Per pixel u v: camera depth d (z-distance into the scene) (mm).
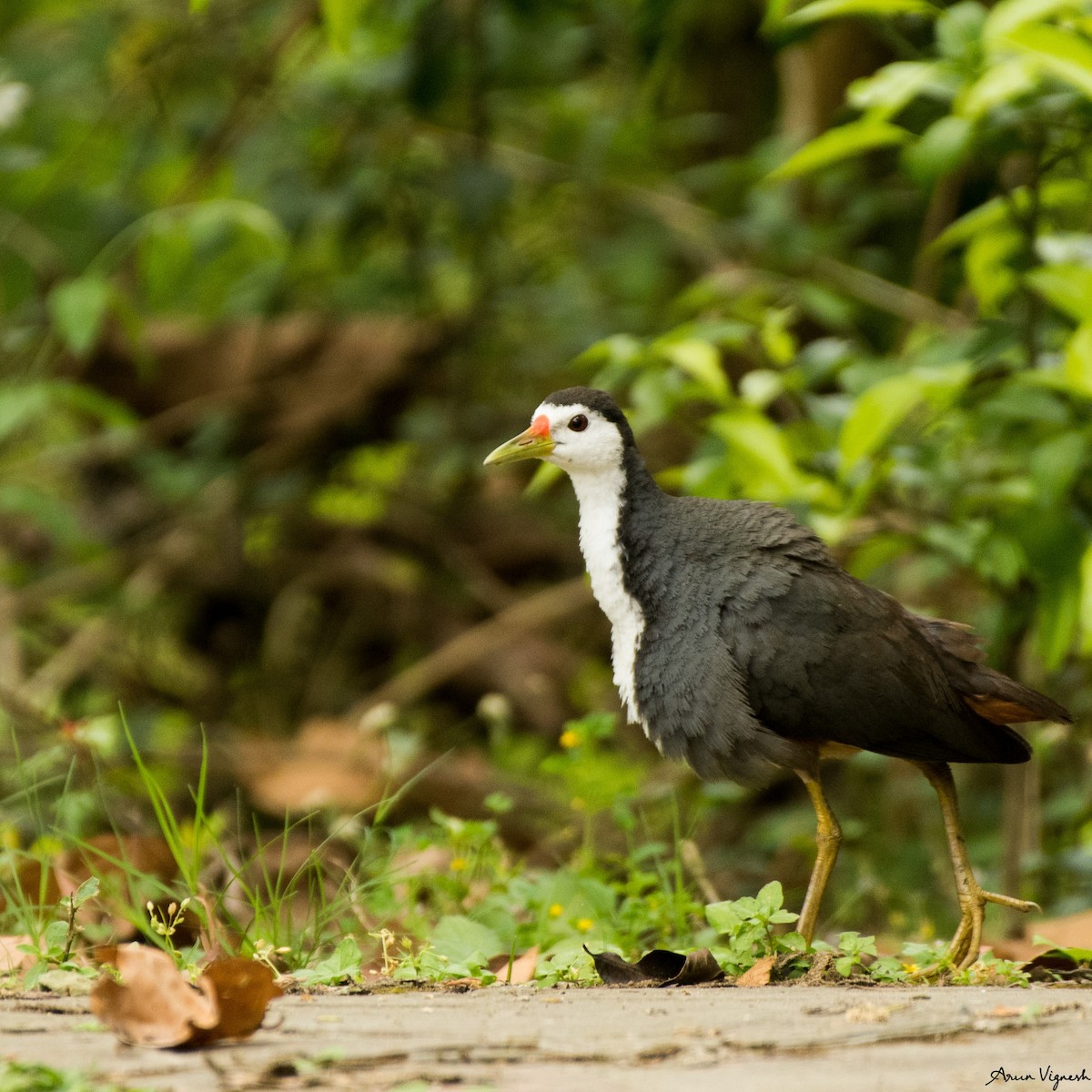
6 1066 4703
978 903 7781
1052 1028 5375
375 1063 4902
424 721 15258
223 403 14898
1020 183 11164
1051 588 9508
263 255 13227
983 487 10477
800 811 13289
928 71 8883
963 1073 4707
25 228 14523
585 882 8414
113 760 12234
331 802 11477
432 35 13789
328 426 15156
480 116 14258
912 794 13000
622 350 10312
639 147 15297
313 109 14641
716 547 8117
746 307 12398
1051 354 9844
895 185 14719
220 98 15203
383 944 7527
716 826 14062
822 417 10086
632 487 8477
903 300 13266
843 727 7867
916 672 7867
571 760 9477
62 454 15117
